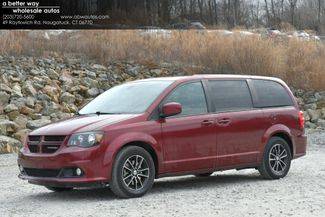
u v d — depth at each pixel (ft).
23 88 76.33
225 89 37.35
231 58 97.50
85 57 94.27
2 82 76.33
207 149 35.32
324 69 99.96
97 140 31.24
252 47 98.07
